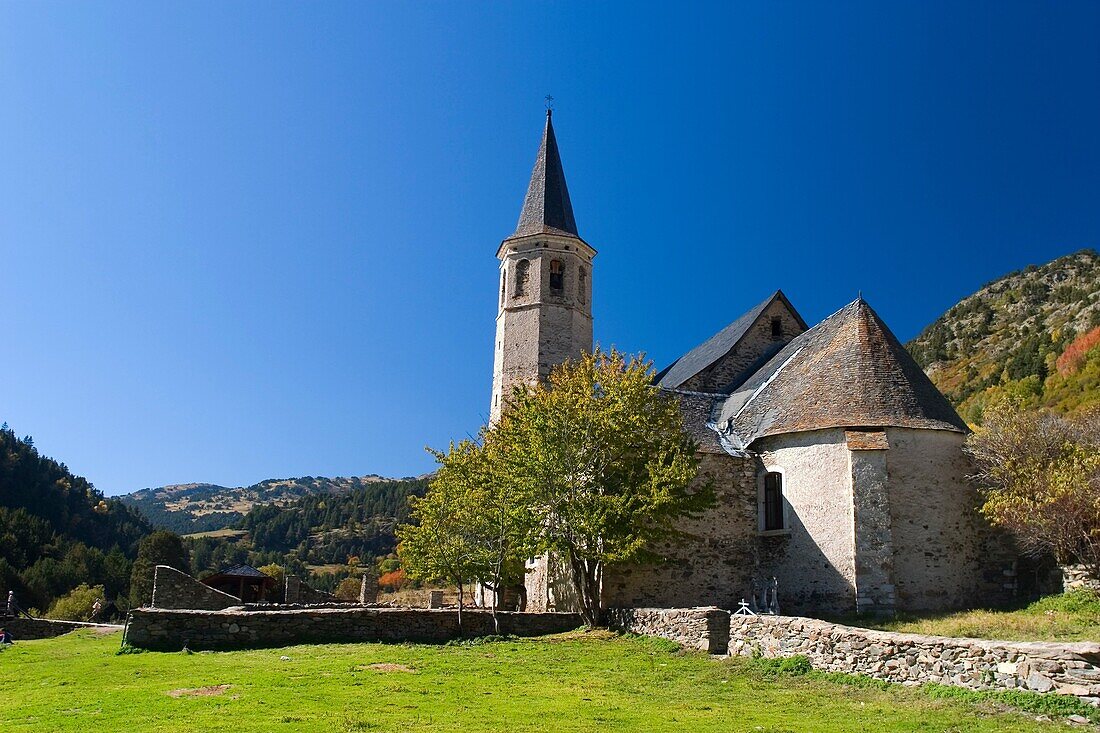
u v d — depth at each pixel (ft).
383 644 63.93
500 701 41.65
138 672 49.78
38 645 71.87
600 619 75.92
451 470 91.20
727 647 58.85
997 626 60.44
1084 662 35.81
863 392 81.92
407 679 47.93
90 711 37.88
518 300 121.49
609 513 72.54
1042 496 68.03
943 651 41.88
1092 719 33.76
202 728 33.63
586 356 86.07
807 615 77.82
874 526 76.07
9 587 228.63
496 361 124.77
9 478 326.65
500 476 78.23
